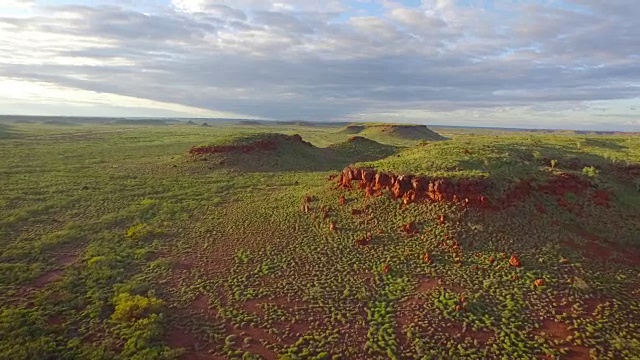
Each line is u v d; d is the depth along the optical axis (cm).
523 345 1834
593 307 2108
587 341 1847
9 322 1959
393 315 2095
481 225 2836
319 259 2745
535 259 2528
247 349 1841
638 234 2834
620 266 2494
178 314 2144
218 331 1983
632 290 2259
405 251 2736
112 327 1994
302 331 1980
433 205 3109
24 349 1769
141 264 2764
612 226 2897
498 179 3167
